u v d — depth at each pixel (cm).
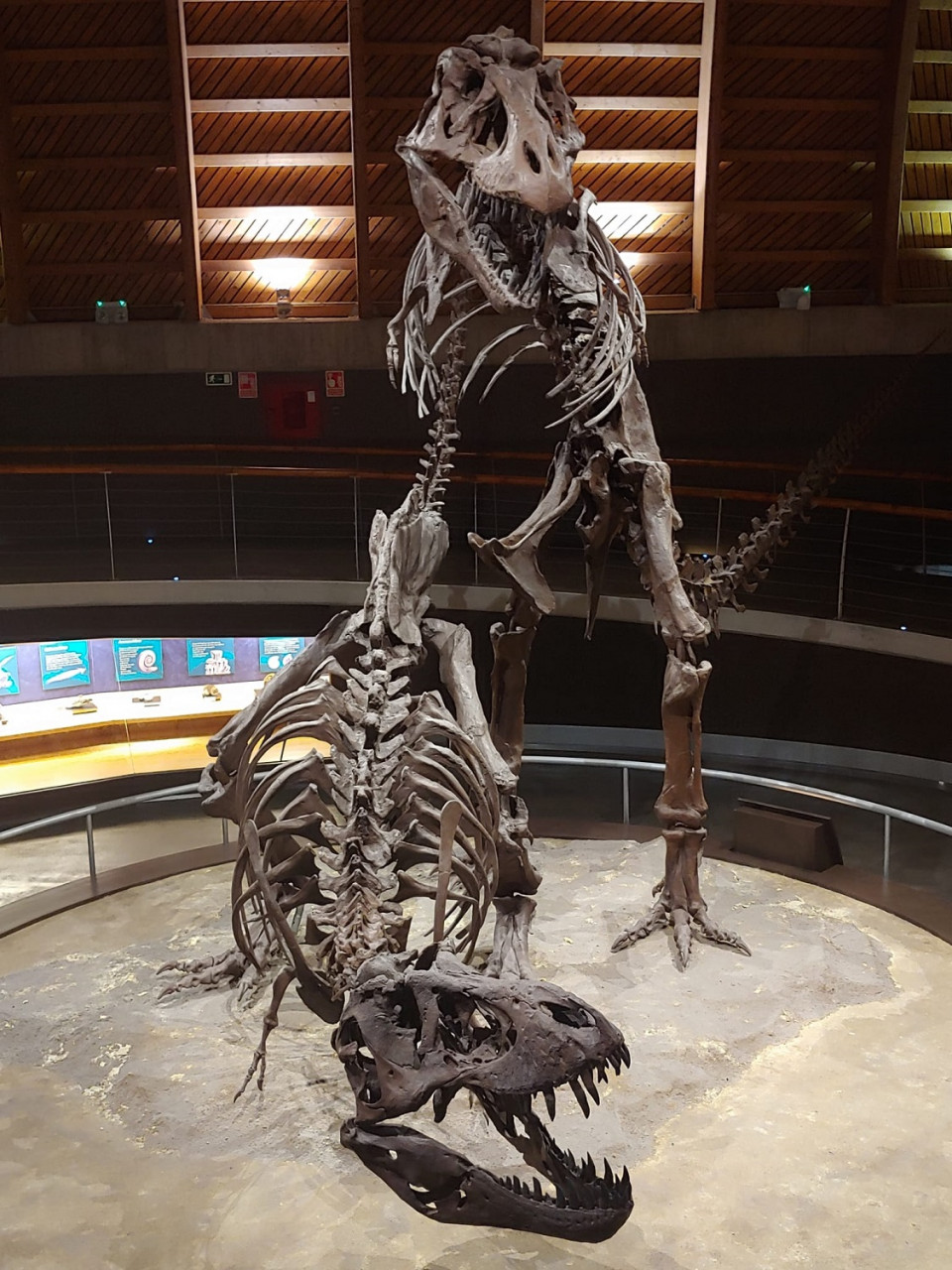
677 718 582
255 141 1308
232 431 1380
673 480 1378
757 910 648
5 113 1238
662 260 1390
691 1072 487
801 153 1305
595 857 742
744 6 1213
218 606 1031
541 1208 305
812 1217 403
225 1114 466
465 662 552
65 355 1341
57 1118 469
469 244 535
